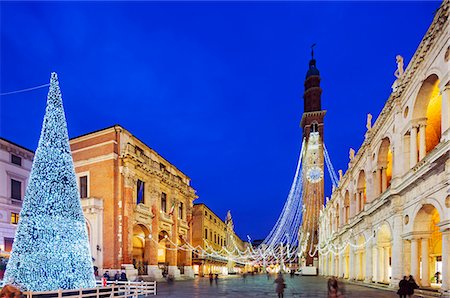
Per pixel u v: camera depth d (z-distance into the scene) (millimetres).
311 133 83125
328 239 59750
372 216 30719
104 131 35875
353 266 39188
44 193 15625
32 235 15172
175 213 45219
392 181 24266
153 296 21406
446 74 17188
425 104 21500
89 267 16734
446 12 16906
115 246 33438
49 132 16328
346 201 45094
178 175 49594
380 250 29062
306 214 78875
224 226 88312
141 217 37156
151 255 38344
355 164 37875
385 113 26984
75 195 16656
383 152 29656
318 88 86250
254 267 110625
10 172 29641
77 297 15062
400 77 24656
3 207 28594
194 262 59719
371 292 23219
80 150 36750
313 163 80938
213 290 26359
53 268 15172
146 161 39125
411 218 21719
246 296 21703
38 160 15992
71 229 16062
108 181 34625
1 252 25250
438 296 17266
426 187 19344
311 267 72000
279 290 18828
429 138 24641
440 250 26172
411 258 21422
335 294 10891
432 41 18891
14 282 14641
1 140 29016
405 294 16000
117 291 18219
